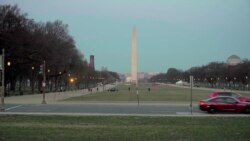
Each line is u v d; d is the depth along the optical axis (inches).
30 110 1588.3
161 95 3442.4
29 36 3553.2
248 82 6245.1
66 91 4904.0
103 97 3031.5
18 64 3484.3
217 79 7790.4
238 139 724.7
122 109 1656.0
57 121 1077.1
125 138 737.0
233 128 909.8
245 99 1675.7
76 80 5684.1
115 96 3235.7
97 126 952.3
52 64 3976.4
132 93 4072.3
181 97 2997.0
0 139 700.0
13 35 3316.9
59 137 741.3
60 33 4662.9
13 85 4045.3
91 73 7470.5
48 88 5187.0
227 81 7450.8
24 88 5674.2
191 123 1041.5
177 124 1015.6
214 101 1496.1
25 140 695.1
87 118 1163.3
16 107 1793.8
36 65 3710.6
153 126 958.4
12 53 3275.1
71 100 2524.6
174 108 1733.5
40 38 3843.5
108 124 1008.2
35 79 4719.5
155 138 738.2
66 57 4441.4
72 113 1389.0
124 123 1035.3
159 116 1248.2
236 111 1481.3
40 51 3668.8
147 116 1243.8
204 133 812.6
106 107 1790.1
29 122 1043.9
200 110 1594.5
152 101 2349.9
